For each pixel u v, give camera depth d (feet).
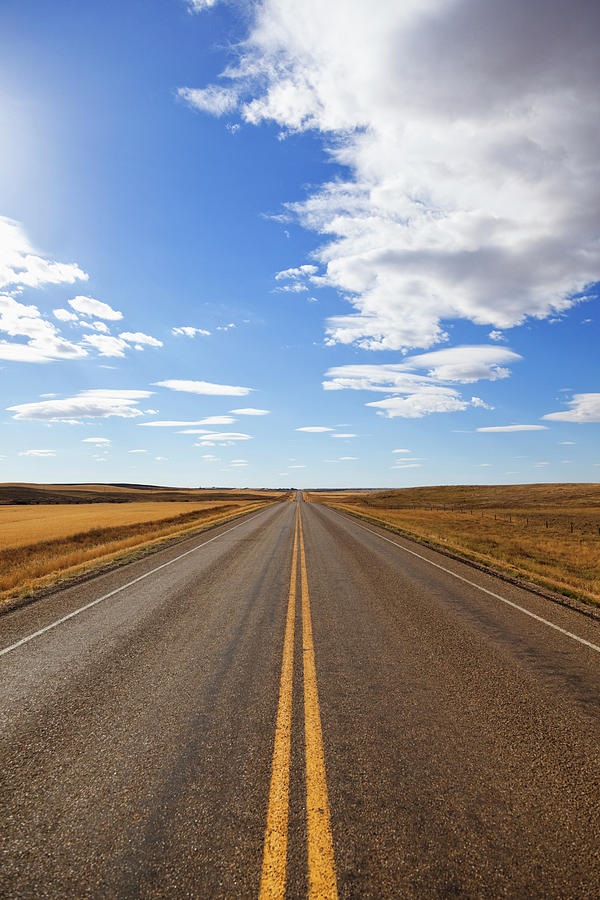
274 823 8.88
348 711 13.75
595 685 15.78
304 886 7.42
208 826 8.86
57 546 72.38
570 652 19.07
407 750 11.54
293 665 17.57
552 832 8.64
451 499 335.67
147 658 18.49
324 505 229.66
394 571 38.55
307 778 10.33
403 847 8.25
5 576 39.63
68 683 16.08
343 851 8.16
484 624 23.17
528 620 23.93
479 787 10.02
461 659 18.22
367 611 25.68
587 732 12.56
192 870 7.81
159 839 8.55
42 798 9.82
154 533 79.71
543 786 10.09
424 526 98.99
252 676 16.55
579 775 10.53
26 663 18.10
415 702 14.38
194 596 29.66
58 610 26.61
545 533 96.68
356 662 17.90
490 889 7.38
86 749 11.76
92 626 23.21
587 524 123.65
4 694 15.25
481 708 13.96
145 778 10.46
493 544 66.69
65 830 8.84
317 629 22.29
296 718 13.29
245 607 26.68
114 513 170.91
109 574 38.34
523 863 7.90
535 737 12.25
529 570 42.27
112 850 8.30
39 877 7.74
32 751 11.69
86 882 7.62
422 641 20.47
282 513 140.67
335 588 31.83
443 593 30.30
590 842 8.38
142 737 12.33
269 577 36.01
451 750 11.56
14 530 100.22
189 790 9.99
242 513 147.74
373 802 9.48
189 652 19.16
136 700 14.66
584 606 26.96
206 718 13.37
